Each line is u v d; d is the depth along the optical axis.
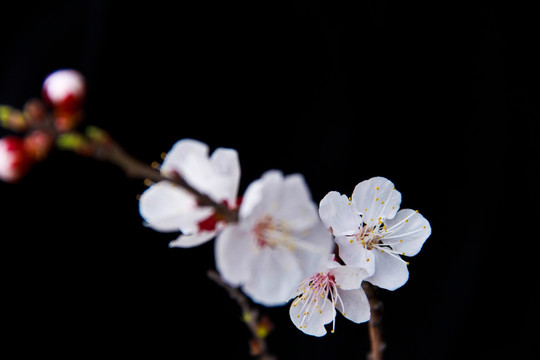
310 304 0.28
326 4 0.46
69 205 0.43
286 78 0.47
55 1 0.43
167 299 0.47
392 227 0.28
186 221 0.25
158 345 0.46
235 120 0.47
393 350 0.49
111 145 0.23
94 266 0.44
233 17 0.44
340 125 0.47
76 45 0.43
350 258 0.27
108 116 0.43
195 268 0.47
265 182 0.24
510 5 0.46
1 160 0.23
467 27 0.46
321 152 0.47
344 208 0.28
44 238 0.43
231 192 0.25
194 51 0.44
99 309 0.45
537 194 0.47
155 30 0.43
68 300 0.44
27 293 0.43
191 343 0.47
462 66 0.47
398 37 0.47
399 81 0.47
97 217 0.44
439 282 0.49
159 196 0.25
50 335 0.44
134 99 0.44
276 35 0.46
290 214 0.25
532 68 0.46
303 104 0.47
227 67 0.45
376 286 0.28
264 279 0.25
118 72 0.43
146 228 0.46
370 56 0.47
